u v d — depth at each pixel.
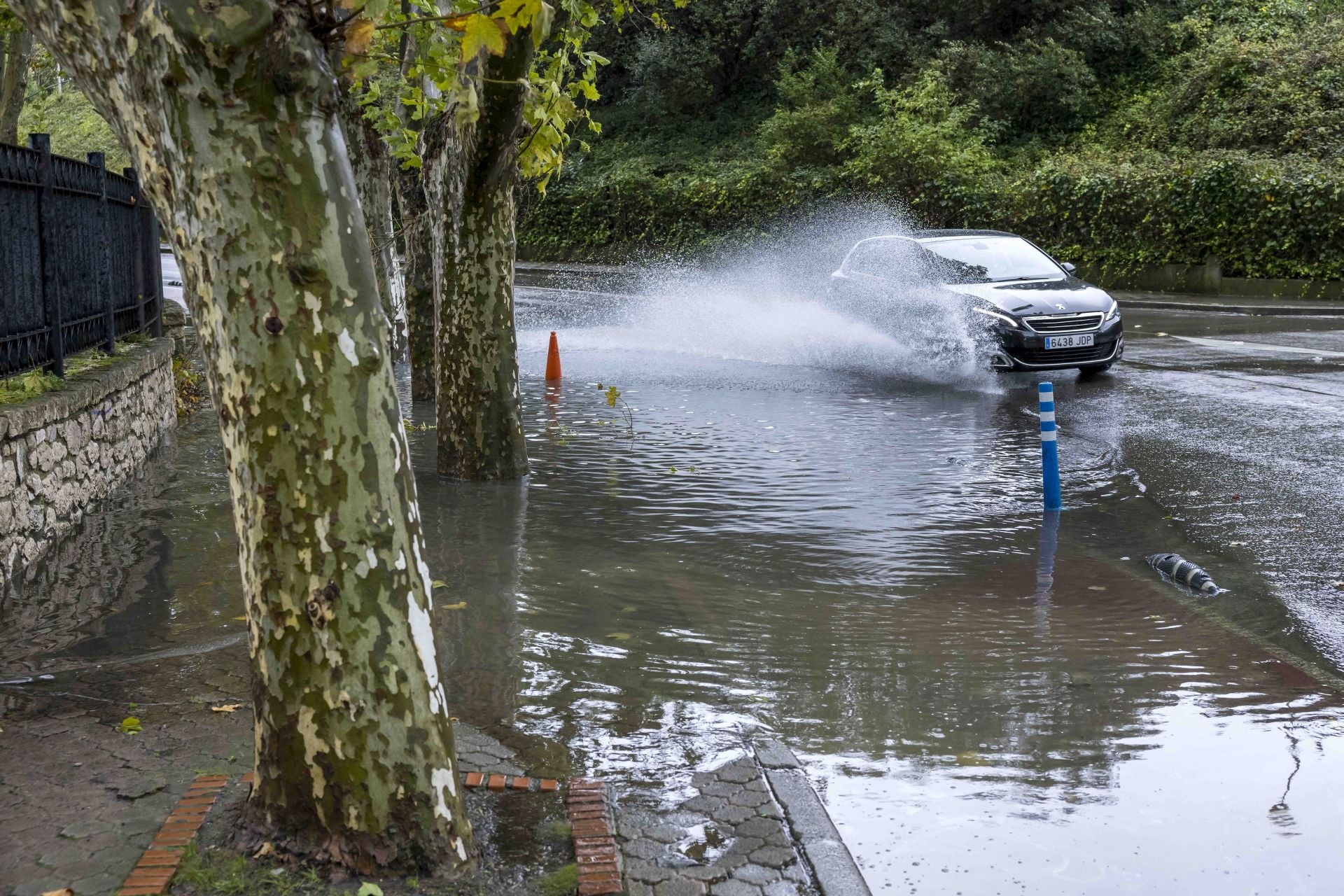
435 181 9.89
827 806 4.34
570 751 4.77
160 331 12.88
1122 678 5.62
